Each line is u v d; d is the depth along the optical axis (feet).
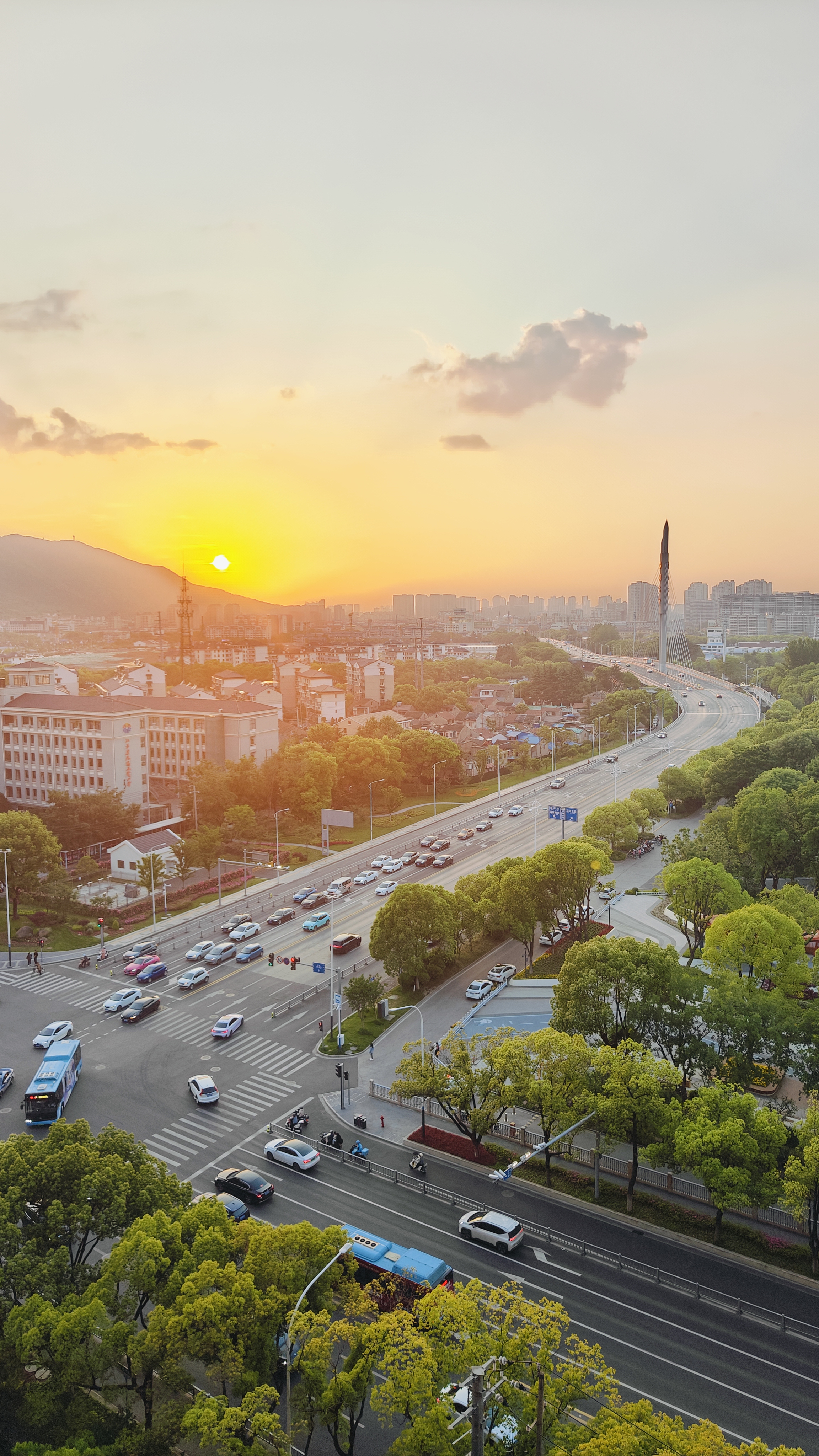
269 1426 110.32
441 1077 203.92
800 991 254.06
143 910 392.88
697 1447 102.22
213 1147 212.64
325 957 336.08
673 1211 187.52
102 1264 136.15
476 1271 168.14
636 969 220.43
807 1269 169.17
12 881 385.09
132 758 523.29
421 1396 111.86
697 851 375.04
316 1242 137.90
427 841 486.79
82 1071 249.75
